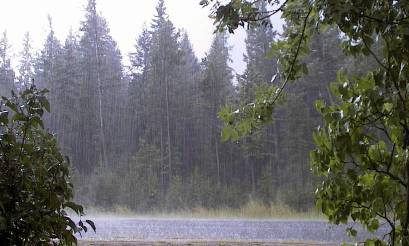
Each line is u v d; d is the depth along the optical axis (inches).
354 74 102.1
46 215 120.3
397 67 92.9
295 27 120.6
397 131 95.4
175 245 325.7
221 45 1803.6
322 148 98.9
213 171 1700.3
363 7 89.1
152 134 1814.7
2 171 120.3
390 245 99.3
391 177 97.0
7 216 115.0
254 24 113.3
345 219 102.0
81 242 333.4
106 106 1891.0
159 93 1815.9
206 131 1781.5
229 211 944.3
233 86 1831.9
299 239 401.4
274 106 121.5
